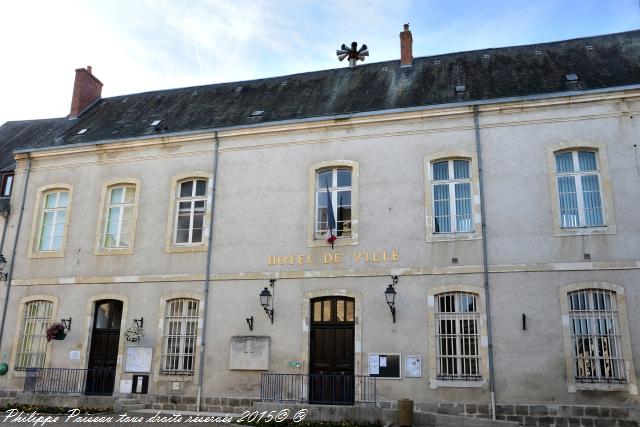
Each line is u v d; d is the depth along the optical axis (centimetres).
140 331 1355
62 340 1409
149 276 1387
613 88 1182
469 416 1112
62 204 1539
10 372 1423
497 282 1165
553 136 1210
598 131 1191
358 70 1622
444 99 1335
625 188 1151
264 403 1138
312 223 1311
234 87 1716
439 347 1174
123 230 1466
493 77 1392
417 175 1268
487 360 1131
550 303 1130
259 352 1263
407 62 1570
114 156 1506
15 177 1584
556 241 1157
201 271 1355
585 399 1073
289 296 1280
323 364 1240
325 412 1084
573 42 1481
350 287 1247
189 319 1349
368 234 1265
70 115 1823
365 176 1301
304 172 1348
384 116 1309
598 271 1124
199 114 1584
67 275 1452
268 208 1351
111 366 1377
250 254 1333
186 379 1298
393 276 1224
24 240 1518
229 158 1415
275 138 1391
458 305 1189
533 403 1092
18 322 1454
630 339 1080
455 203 1248
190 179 1441
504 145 1231
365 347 1204
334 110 1412
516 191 1202
